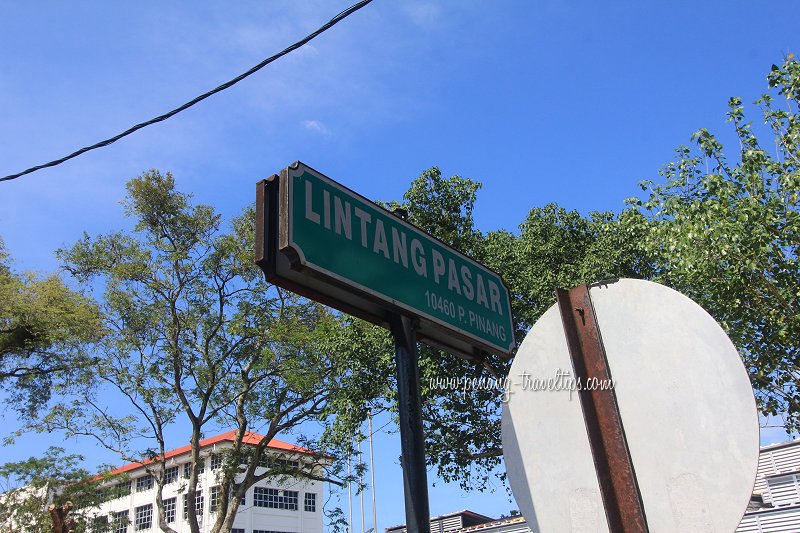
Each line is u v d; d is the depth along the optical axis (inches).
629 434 81.1
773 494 641.0
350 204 118.3
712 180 409.1
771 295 412.5
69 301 837.2
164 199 884.0
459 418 616.4
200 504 1594.5
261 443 884.0
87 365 836.0
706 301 433.4
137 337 864.9
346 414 648.4
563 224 697.0
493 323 145.5
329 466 872.3
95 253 884.6
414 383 116.2
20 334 820.0
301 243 104.8
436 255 135.9
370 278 115.3
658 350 82.6
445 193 659.4
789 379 417.7
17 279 826.8
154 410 886.4
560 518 82.7
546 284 625.0
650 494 77.2
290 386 850.1
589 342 88.1
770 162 401.4
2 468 988.6
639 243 489.1
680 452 76.8
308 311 887.7
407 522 104.6
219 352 886.4
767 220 388.8
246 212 914.1
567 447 85.2
